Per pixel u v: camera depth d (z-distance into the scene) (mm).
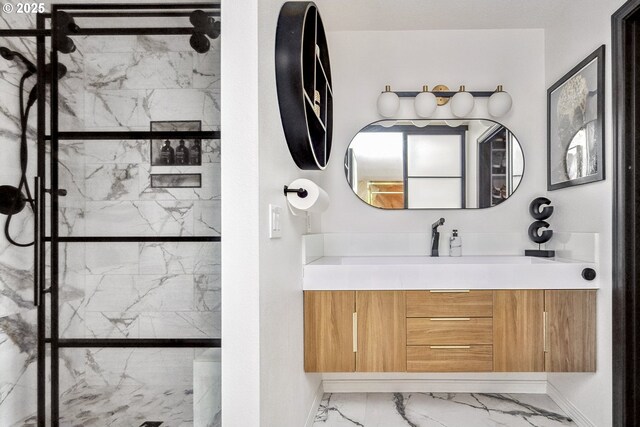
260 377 1179
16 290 736
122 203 942
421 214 2588
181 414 1096
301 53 1448
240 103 1201
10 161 730
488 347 1969
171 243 1082
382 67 2609
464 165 2564
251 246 1188
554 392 2346
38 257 775
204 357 1177
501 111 2473
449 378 2508
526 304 1958
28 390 759
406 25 2529
